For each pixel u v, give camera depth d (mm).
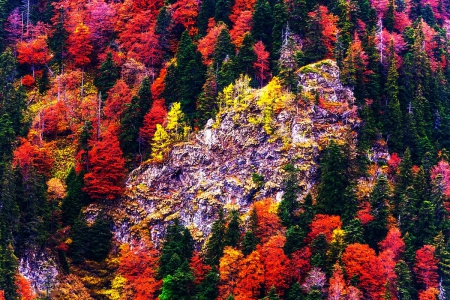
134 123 178750
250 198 161625
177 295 147375
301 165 162375
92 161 171750
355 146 168125
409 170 165125
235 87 172375
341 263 146500
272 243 149375
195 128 174250
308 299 140125
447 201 164500
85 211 168250
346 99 172250
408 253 152875
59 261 159750
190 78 179500
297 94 168375
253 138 166375
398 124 174500
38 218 158000
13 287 140375
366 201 160875
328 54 179250
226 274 147625
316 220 154750
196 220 163000
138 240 164625
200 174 167750
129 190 170875
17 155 168000
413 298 148375
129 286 157125
